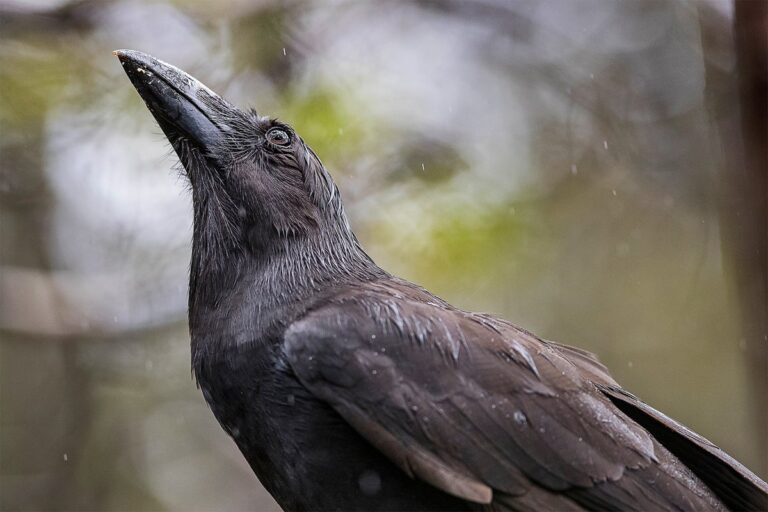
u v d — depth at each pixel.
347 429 8.23
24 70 12.87
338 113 12.77
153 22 12.98
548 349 8.80
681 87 16.05
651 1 16.05
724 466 8.53
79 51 12.91
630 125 15.71
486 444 8.20
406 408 8.16
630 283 15.97
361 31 13.57
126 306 14.33
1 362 16.47
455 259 13.06
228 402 8.55
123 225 13.84
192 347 8.97
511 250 13.52
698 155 15.89
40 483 16.39
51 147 13.50
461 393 8.27
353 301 8.66
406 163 13.16
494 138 14.72
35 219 15.29
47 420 16.48
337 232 9.48
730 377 16.25
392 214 12.99
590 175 15.41
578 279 15.60
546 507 8.17
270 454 8.43
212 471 17.16
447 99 14.42
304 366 8.26
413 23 14.41
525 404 8.33
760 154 10.86
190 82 9.55
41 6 12.73
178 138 9.47
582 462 8.25
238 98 12.96
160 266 14.09
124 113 13.07
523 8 15.22
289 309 8.66
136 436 16.83
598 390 8.80
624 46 16.06
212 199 9.27
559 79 15.49
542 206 14.79
